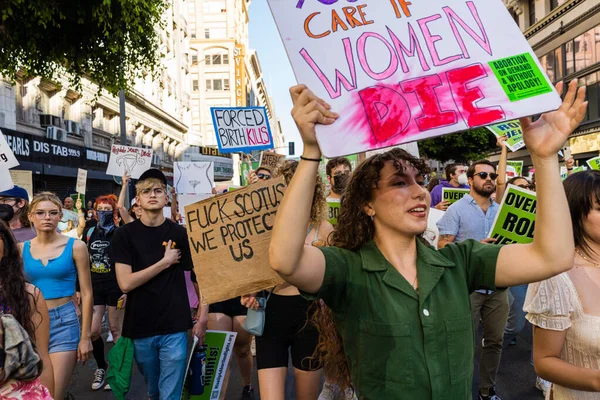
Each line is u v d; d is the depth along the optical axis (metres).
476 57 1.58
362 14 1.63
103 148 24.08
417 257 1.75
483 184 4.48
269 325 3.06
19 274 2.28
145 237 3.56
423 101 1.55
